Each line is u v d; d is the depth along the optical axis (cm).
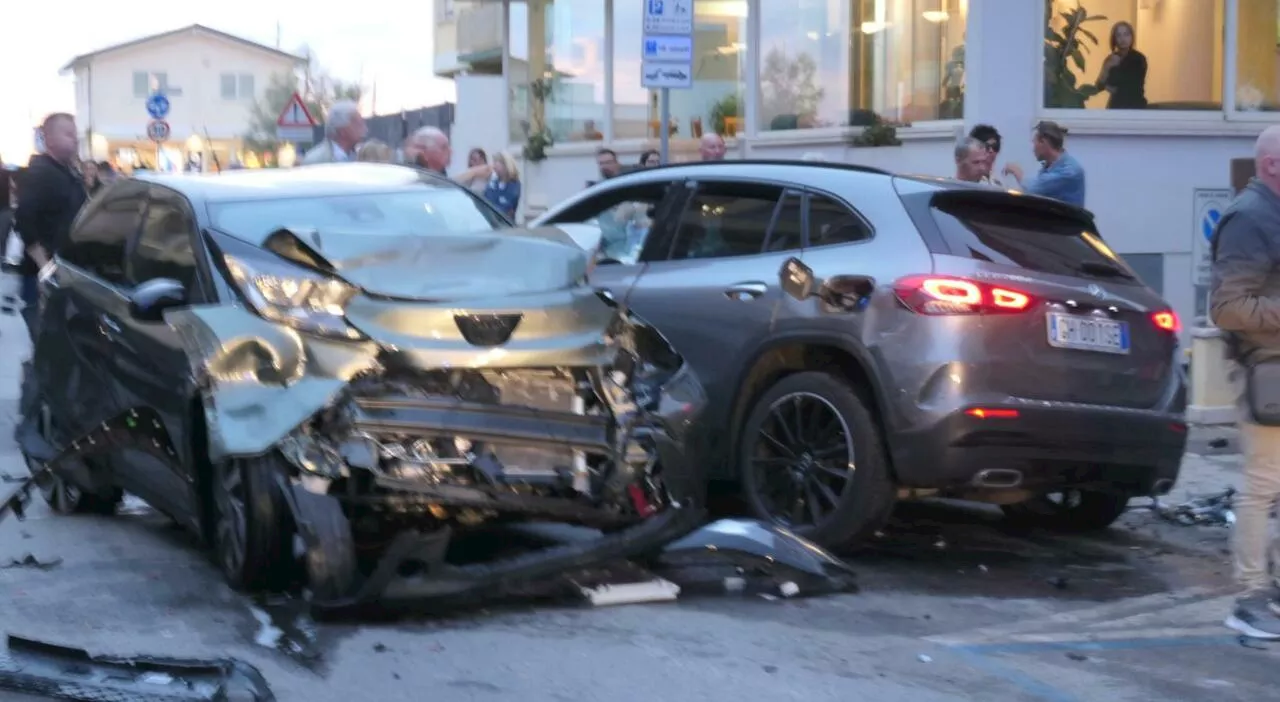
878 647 539
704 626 555
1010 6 1260
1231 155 1340
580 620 556
